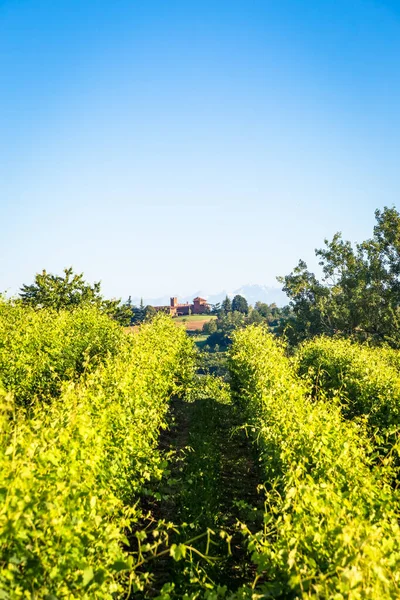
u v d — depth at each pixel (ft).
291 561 13.62
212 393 75.87
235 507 29.04
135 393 31.42
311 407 26.71
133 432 26.23
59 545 13.53
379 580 12.20
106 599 15.14
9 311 70.69
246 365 52.24
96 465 19.26
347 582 11.81
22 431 17.10
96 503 16.69
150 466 27.48
